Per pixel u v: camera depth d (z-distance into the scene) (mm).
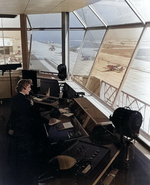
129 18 4105
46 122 3061
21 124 2920
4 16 5910
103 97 5020
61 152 2186
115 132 2324
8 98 6152
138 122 2035
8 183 2391
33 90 4281
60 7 4480
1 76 5957
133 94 6309
